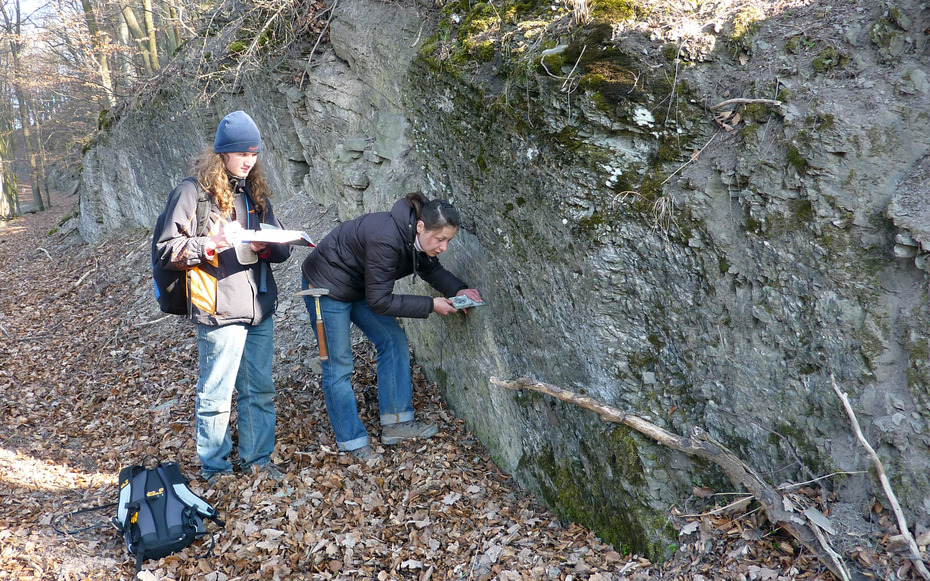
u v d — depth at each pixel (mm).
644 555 2469
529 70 2879
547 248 2949
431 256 3463
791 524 2094
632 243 2613
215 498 3258
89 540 3055
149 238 10453
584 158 2703
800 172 2172
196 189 3012
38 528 3109
